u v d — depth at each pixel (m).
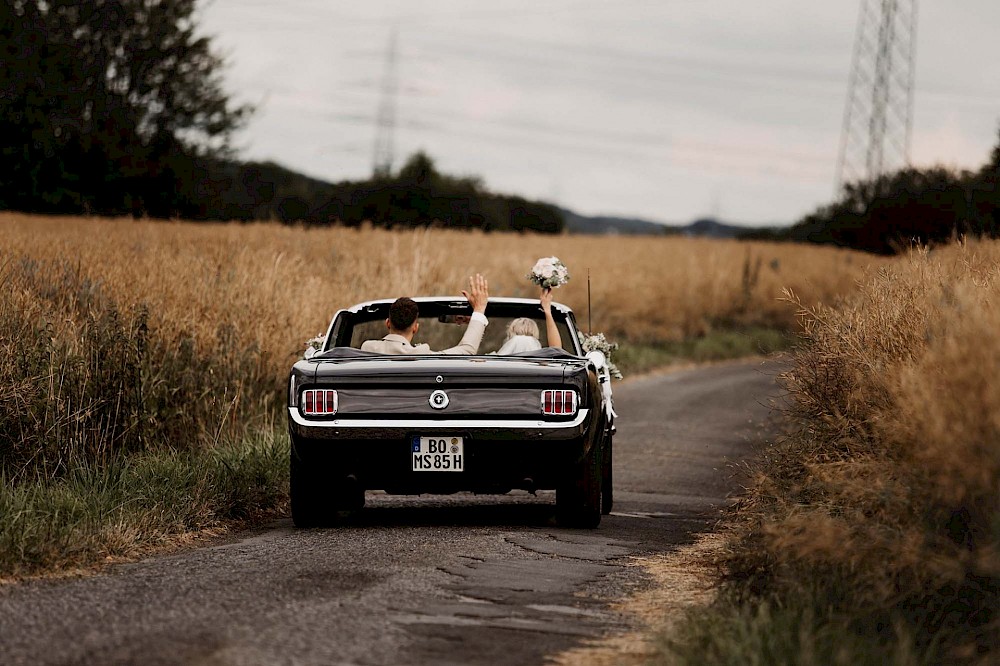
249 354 24.66
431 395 15.67
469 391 15.71
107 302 22.64
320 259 41.31
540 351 16.97
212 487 17.70
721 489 23.17
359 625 10.73
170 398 21.95
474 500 21.09
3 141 98.50
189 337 23.50
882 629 10.13
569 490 16.66
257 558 14.12
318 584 12.50
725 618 10.34
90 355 20.36
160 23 111.12
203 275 27.83
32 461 18.17
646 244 100.88
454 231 85.19
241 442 21.22
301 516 16.84
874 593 10.39
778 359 18.73
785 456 17.47
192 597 11.82
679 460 27.55
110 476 17.55
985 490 9.89
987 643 9.57
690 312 73.06
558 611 11.61
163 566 13.66
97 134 102.25
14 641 9.99
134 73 111.75
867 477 12.37
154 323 23.34
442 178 154.12
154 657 9.48
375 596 11.95
